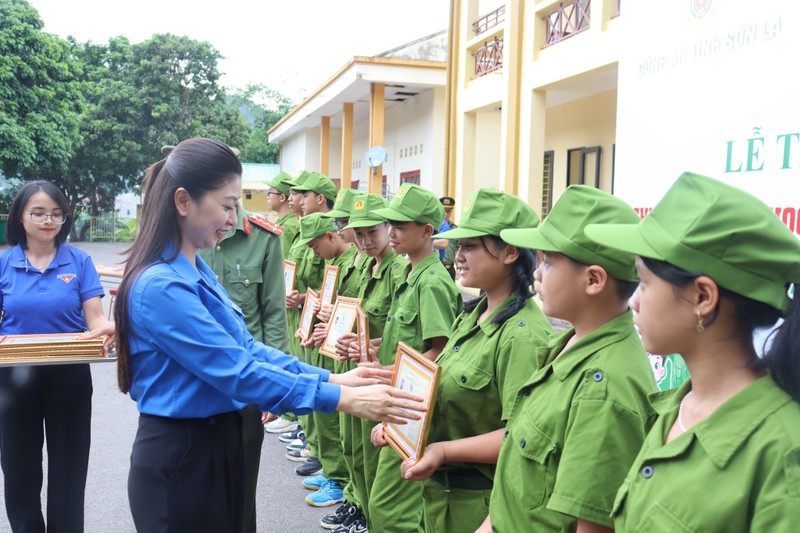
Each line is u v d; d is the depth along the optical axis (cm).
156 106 2627
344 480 423
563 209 179
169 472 200
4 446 310
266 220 361
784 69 254
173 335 193
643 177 337
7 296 319
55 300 322
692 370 129
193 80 2775
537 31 881
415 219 314
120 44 2752
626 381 162
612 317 177
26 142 1988
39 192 318
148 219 207
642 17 340
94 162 2638
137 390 206
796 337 116
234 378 194
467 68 1112
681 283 122
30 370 308
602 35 733
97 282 338
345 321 387
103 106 2623
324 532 381
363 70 1375
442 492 233
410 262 361
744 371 124
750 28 271
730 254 117
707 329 123
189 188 202
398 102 1662
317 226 473
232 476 214
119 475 445
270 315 354
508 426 194
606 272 171
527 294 223
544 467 172
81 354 271
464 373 223
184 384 201
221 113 2822
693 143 302
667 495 124
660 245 124
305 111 2089
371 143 1445
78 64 2222
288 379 200
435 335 295
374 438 261
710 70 292
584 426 161
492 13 1027
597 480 156
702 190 122
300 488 445
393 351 326
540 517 172
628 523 132
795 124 248
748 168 271
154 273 197
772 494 110
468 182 1127
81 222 2867
